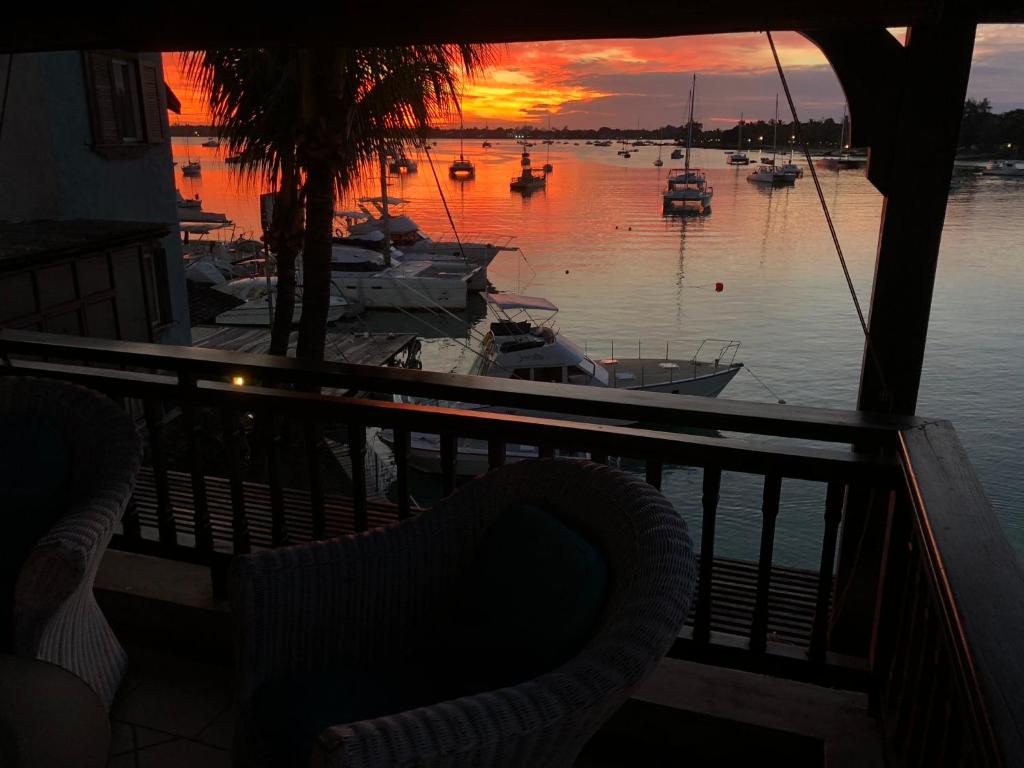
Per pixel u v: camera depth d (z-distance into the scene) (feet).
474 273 134.41
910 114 7.07
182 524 12.98
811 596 10.81
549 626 4.91
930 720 4.78
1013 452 73.51
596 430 6.87
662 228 254.68
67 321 31.35
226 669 8.34
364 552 5.82
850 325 130.72
